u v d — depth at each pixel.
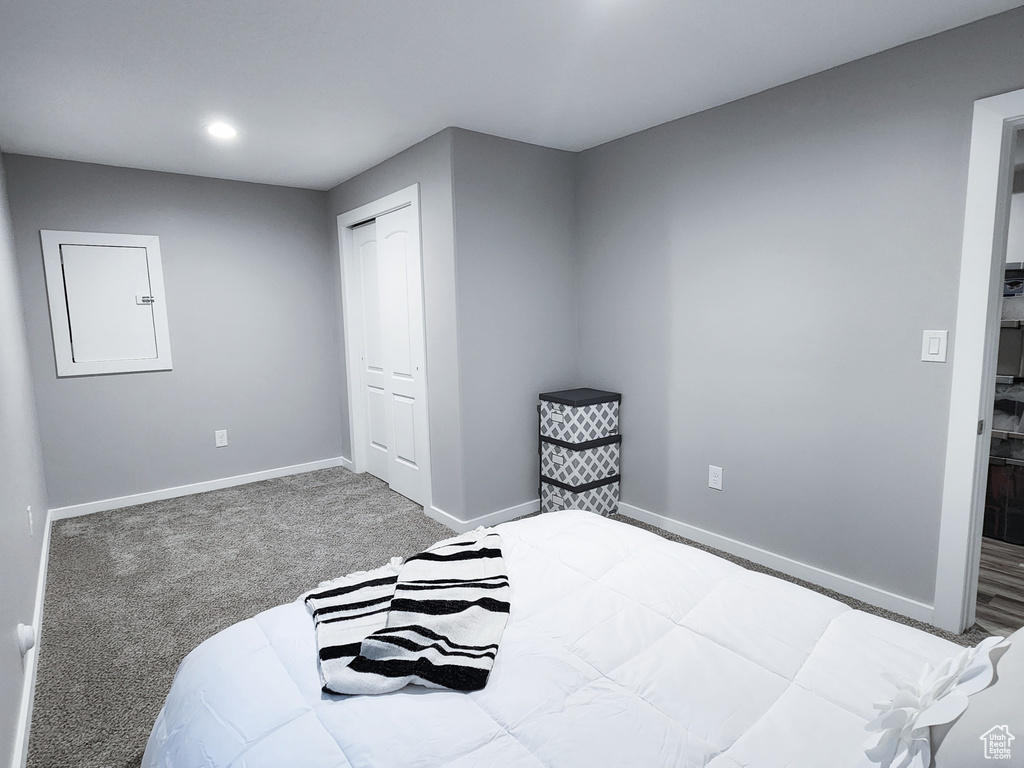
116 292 3.69
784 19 1.94
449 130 2.96
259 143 3.22
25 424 2.71
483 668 1.13
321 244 4.52
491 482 3.33
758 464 2.73
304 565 2.88
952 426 2.08
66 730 1.75
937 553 2.17
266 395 4.36
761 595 1.39
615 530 1.85
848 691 1.04
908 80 2.12
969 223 1.99
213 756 0.97
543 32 2.03
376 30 1.99
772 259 2.59
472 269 3.11
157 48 2.09
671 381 3.10
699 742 0.94
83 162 3.52
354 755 0.93
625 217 3.26
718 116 2.74
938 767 0.72
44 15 1.84
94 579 2.75
